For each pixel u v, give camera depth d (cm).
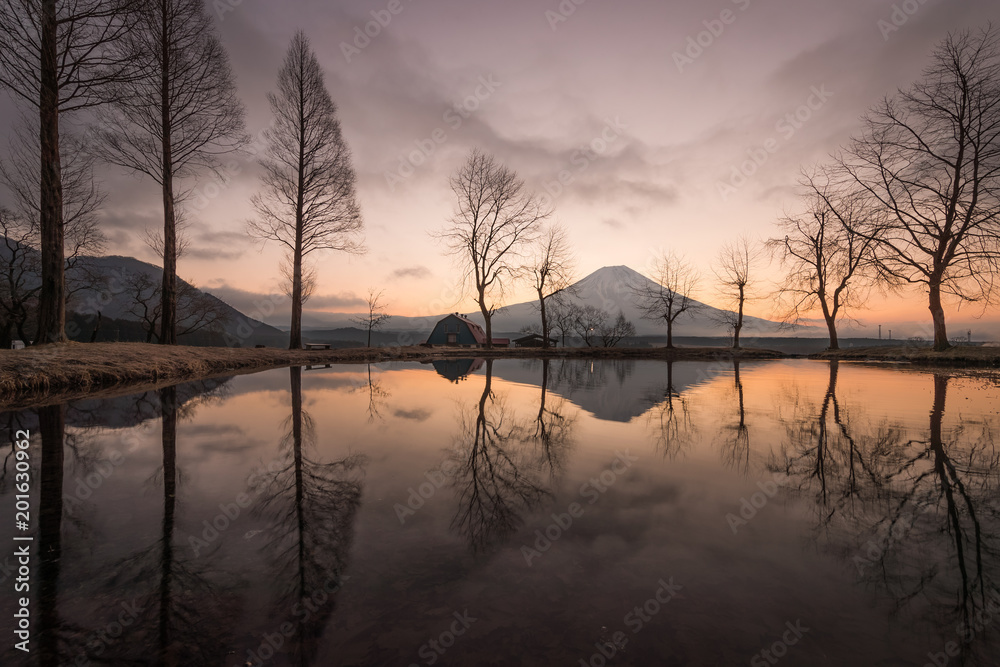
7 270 2197
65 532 251
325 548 235
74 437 500
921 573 210
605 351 2998
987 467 383
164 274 1700
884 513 285
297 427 566
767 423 593
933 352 2005
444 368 1747
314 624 171
